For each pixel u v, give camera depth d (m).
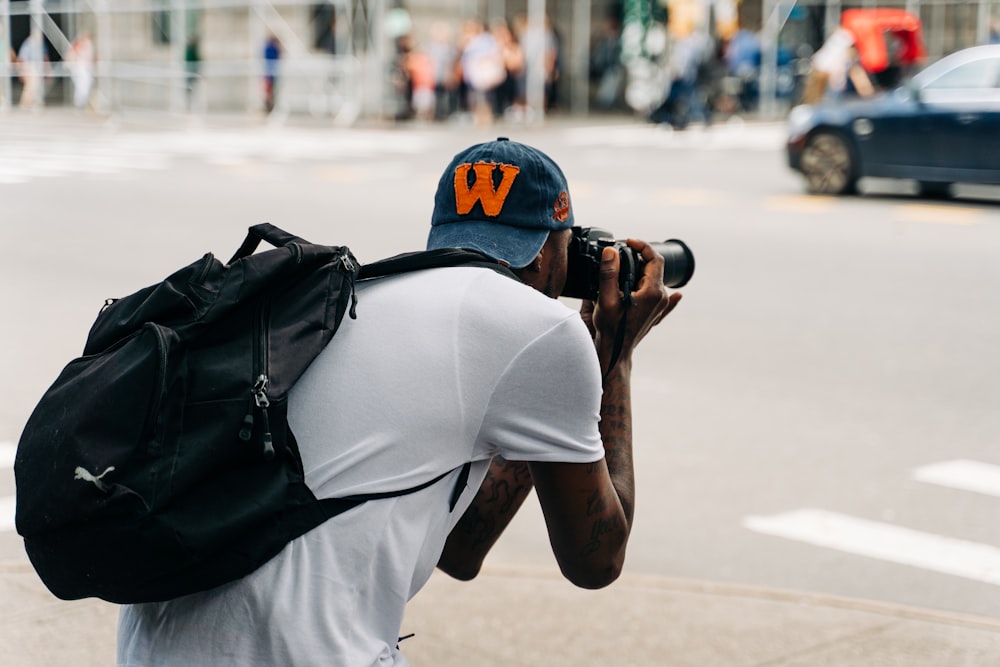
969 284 9.53
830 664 3.59
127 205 13.37
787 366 7.12
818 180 15.04
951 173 14.12
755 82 30.48
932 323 8.23
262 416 1.78
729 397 6.50
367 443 1.87
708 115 25.95
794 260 10.48
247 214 12.69
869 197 15.02
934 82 14.32
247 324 1.85
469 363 1.89
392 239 11.09
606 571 2.12
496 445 1.96
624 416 2.21
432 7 28.73
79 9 27.00
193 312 1.82
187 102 27.44
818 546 4.62
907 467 5.47
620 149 21.38
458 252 2.02
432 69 26.72
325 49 26.94
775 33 29.67
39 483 1.72
